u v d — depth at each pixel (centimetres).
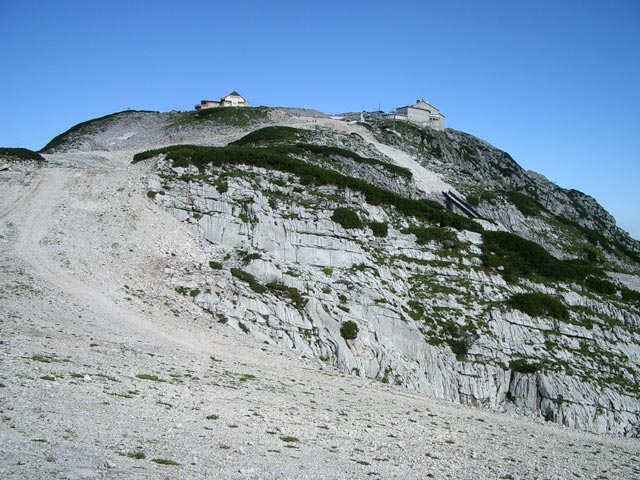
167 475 1541
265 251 5572
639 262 11744
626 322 6319
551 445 3331
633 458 3416
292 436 2288
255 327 4478
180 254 5222
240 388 3025
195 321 4297
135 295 4422
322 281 5284
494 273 6241
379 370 4697
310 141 10244
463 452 2616
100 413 2047
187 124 13862
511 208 10306
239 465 1761
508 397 4997
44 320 3553
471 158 15800
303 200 6350
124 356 3152
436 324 5291
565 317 5881
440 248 6425
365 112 18288
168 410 2292
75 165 7306
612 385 5234
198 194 6003
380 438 2566
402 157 11475
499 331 5438
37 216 5447
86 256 4844
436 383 4878
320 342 4641
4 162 6875
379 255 5944
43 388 2197
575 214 14550
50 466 1448
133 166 7088
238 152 6856
